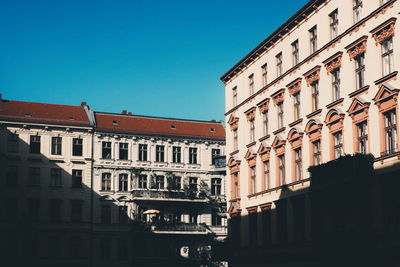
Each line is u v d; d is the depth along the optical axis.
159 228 73.12
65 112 75.81
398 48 31.55
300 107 42.03
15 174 70.38
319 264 37.75
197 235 75.19
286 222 43.12
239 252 50.78
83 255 71.44
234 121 53.38
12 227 68.69
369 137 33.59
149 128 78.31
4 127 70.56
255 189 49.12
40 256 69.69
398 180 31.03
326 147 38.22
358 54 35.19
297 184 41.72
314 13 40.75
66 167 72.62
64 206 71.81
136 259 73.19
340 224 36.00
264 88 47.72
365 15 34.88
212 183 78.81
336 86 37.88
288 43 44.44
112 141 75.44
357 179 33.22
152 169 76.25
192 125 81.94
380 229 32.00
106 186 74.31
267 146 46.69
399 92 31.22
